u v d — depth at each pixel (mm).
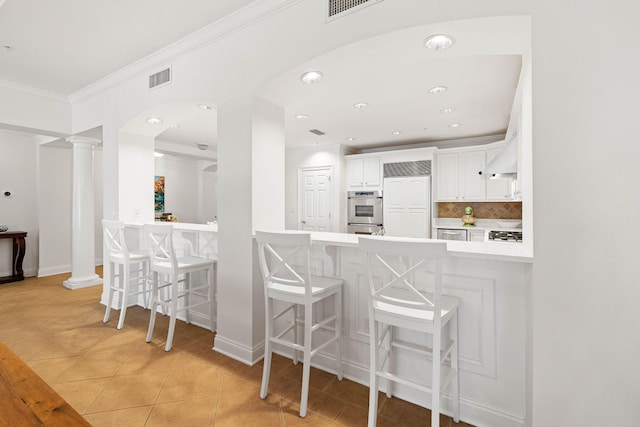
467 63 2627
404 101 3553
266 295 1938
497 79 2943
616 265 1269
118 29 2533
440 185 5469
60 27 2498
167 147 5727
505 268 1648
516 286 1624
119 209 3510
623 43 1265
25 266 5027
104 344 2602
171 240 2492
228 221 2479
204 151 6355
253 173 2371
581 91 1321
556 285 1354
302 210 6305
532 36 1409
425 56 1990
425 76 2877
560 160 1350
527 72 1709
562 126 1348
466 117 4203
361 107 3762
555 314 1355
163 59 2898
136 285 3646
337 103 3625
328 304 2246
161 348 2545
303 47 2051
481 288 1710
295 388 2014
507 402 1653
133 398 1877
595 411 1303
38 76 3438
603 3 1293
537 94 1391
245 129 2381
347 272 2158
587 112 1312
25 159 5031
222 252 2512
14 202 4918
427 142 5773
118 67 3221
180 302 3209
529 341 1496
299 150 6305
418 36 1752
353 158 6020
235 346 2414
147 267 3492
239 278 2412
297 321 2262
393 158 5672
